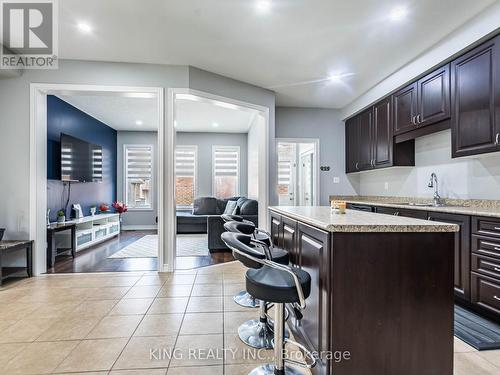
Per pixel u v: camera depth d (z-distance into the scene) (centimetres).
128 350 185
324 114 545
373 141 448
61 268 372
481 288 229
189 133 780
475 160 304
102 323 221
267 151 440
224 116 619
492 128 244
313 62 351
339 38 295
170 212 356
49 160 459
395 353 133
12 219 336
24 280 322
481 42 255
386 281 133
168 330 211
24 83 337
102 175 659
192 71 360
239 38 296
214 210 700
